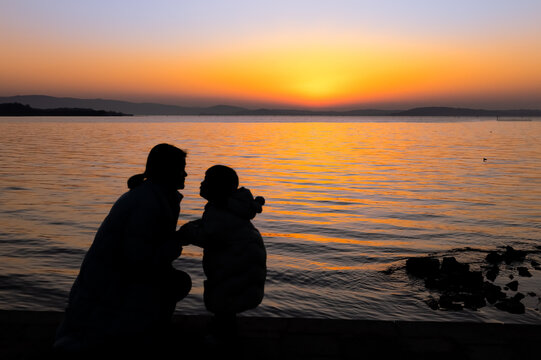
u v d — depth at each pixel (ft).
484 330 11.57
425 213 51.03
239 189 10.65
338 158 130.82
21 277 27.78
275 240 38.63
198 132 315.17
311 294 25.55
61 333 9.84
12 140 199.11
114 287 9.85
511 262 31.83
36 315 11.84
